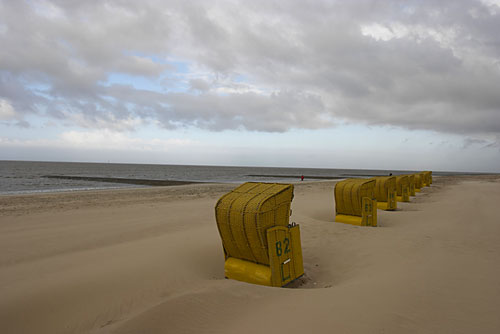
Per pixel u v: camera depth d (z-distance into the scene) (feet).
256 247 16.94
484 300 13.41
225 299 13.80
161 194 77.25
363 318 11.41
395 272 17.57
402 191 60.13
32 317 12.80
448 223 35.14
